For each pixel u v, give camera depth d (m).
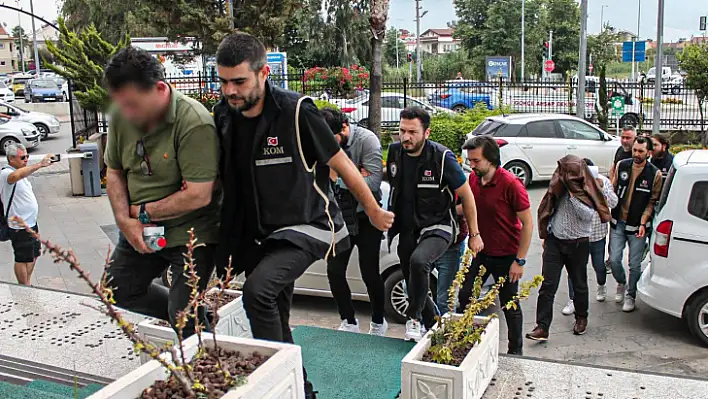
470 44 61.38
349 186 3.12
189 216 3.16
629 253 7.11
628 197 7.00
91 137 14.98
